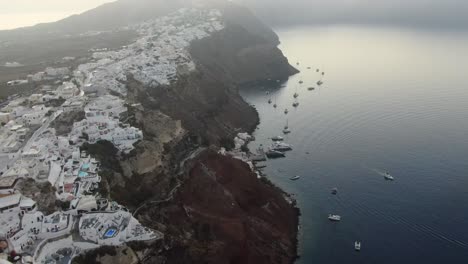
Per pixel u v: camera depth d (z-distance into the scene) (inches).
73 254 3983.8
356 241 5713.6
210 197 5964.6
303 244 5723.4
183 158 6678.2
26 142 5802.2
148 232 4562.0
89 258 4023.1
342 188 7007.9
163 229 4977.9
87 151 5708.7
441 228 5890.8
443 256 5369.1
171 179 6003.9
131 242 4384.8
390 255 5442.9
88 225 4227.4
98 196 4864.7
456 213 6181.1
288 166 7800.2
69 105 6978.4
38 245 3978.8
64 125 6402.6
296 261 5408.5
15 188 4530.0
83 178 5039.4
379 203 6540.4
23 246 3949.3
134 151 5876.0
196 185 6072.8
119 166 5684.1
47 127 6318.9
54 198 4616.1
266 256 5339.6
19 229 4047.7
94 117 6294.3
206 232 5275.6
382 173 7357.3
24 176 4753.9
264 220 5989.2
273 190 6776.6
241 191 6368.1
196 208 5669.3
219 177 6486.2
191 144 7313.0
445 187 6850.4
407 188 6884.8
